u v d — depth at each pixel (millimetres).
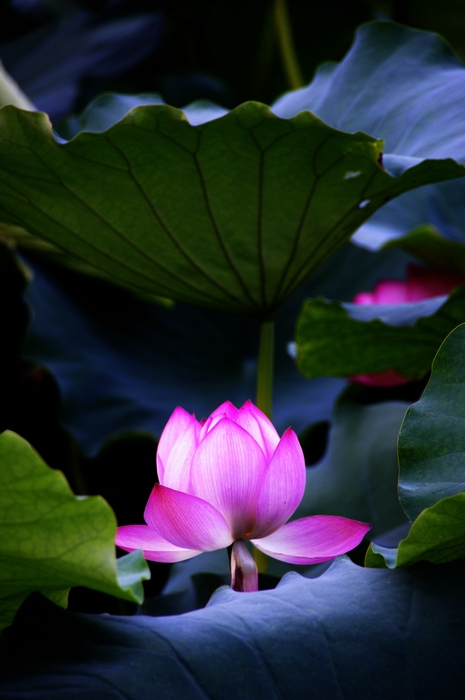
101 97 2346
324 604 1543
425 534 1548
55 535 1484
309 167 1773
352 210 1835
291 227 1844
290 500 1604
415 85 2059
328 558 1635
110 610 2113
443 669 1500
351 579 1573
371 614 1535
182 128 1729
